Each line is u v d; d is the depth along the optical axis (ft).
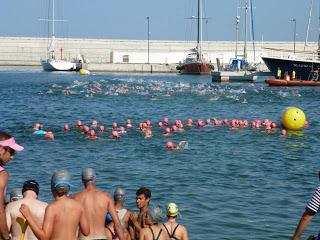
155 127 119.24
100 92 215.92
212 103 176.35
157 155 86.79
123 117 139.13
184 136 106.52
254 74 297.53
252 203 59.06
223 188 65.72
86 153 88.07
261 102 180.75
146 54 455.63
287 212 55.88
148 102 178.91
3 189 30.35
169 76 366.84
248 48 470.39
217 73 292.40
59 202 31.19
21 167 76.95
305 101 185.47
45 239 30.76
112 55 456.86
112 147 93.86
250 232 49.52
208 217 53.72
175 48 477.77
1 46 472.03
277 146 96.78
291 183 68.95
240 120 128.67
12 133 109.91
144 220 38.78
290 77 266.16
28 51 474.08
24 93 215.51
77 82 274.57
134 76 360.48
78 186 65.26
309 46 474.90
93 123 120.16
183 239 37.11
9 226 32.09
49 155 86.12
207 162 81.56
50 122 128.36
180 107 164.14
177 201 59.52
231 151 91.15
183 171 75.10
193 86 248.11
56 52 469.98
